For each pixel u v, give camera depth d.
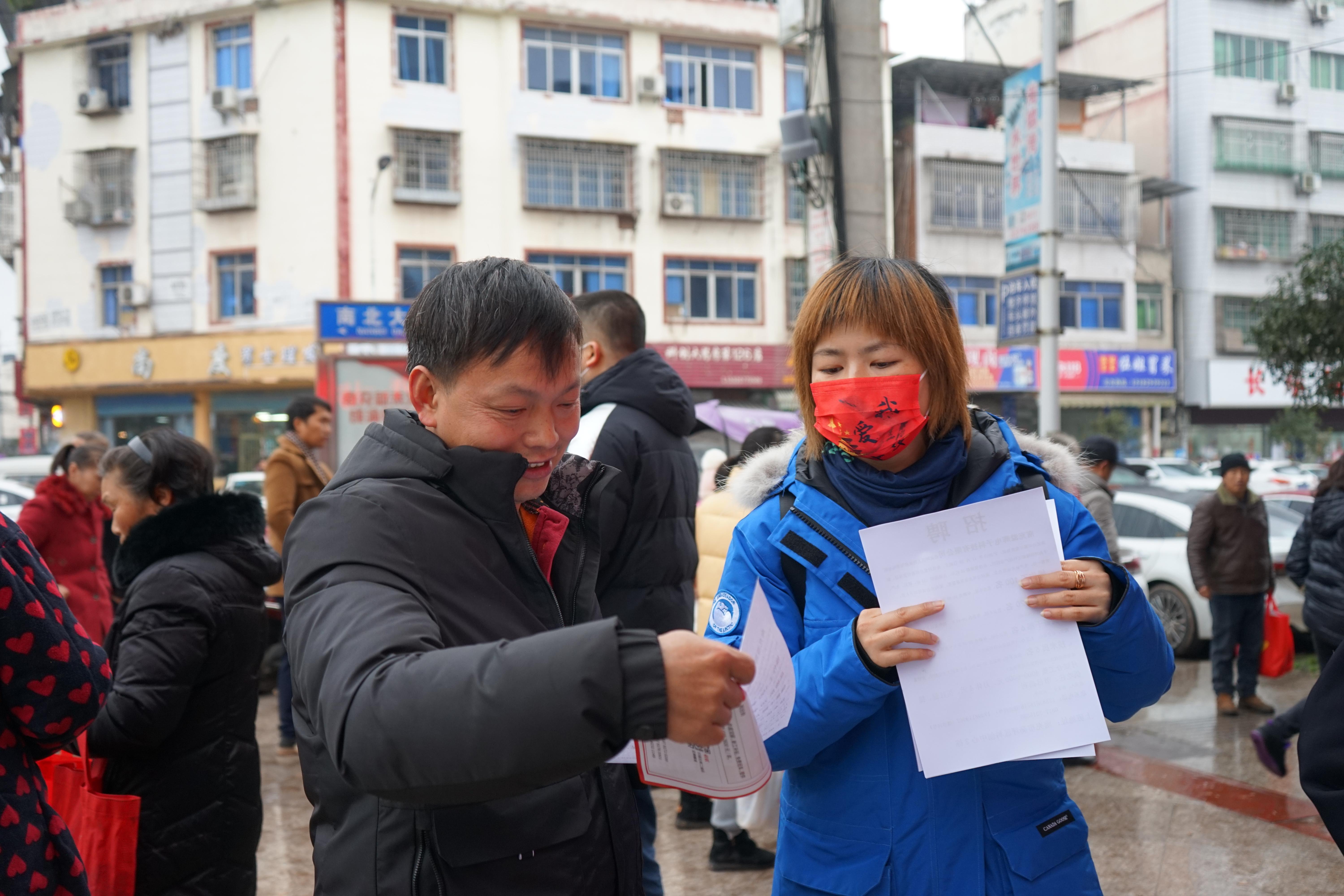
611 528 2.61
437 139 18.97
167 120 19.36
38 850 1.39
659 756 1.09
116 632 2.26
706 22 20.28
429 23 18.95
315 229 18.52
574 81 19.73
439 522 1.13
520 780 0.86
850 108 6.05
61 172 20.00
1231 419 25.14
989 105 22.98
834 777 1.50
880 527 1.40
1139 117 26.02
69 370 19.91
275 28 18.66
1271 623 5.62
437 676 0.87
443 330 1.15
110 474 2.49
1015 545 1.38
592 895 1.20
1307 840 3.72
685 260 20.33
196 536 2.26
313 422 5.57
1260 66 25.12
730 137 20.59
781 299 20.88
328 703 0.92
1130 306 23.81
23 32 19.98
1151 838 3.80
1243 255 24.64
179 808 2.21
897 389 1.45
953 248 21.78
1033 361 22.25
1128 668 1.44
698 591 3.75
